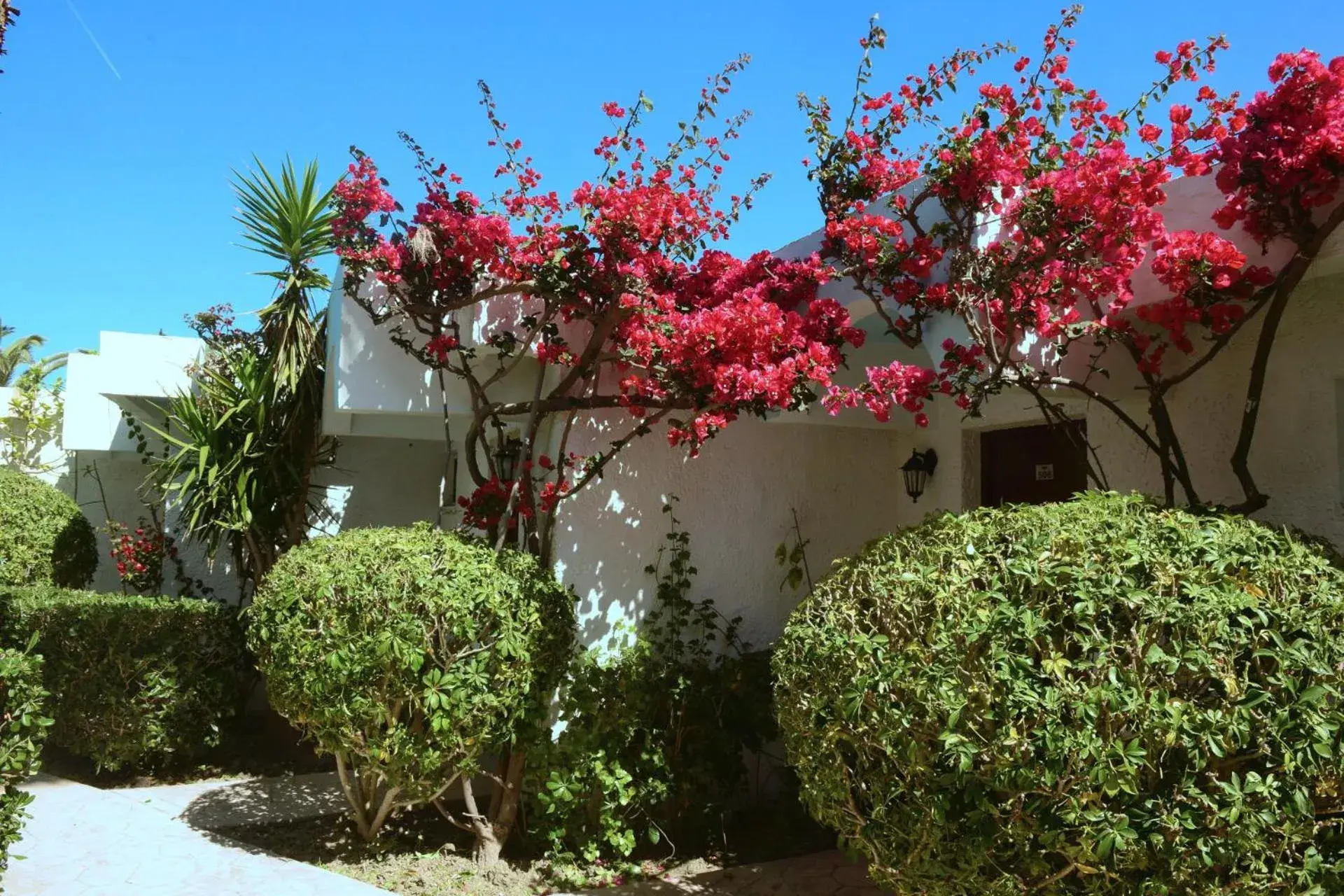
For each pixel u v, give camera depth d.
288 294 7.29
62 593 7.07
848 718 3.04
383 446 9.81
